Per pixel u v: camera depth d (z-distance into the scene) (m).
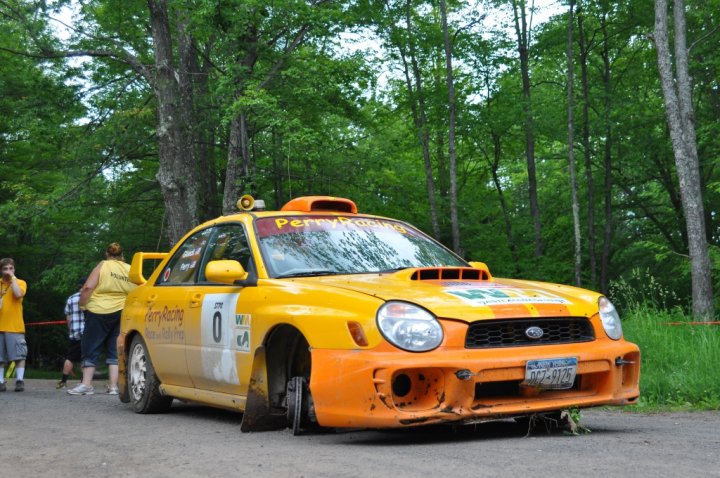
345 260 6.23
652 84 31.25
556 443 4.89
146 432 6.07
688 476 3.77
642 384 8.75
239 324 6.04
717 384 8.50
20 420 7.21
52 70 22.84
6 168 26.98
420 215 30.92
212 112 22.97
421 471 3.99
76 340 12.88
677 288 31.62
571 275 30.94
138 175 27.30
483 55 28.98
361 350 4.90
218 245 6.85
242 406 6.18
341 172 25.95
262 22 20.36
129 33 22.89
